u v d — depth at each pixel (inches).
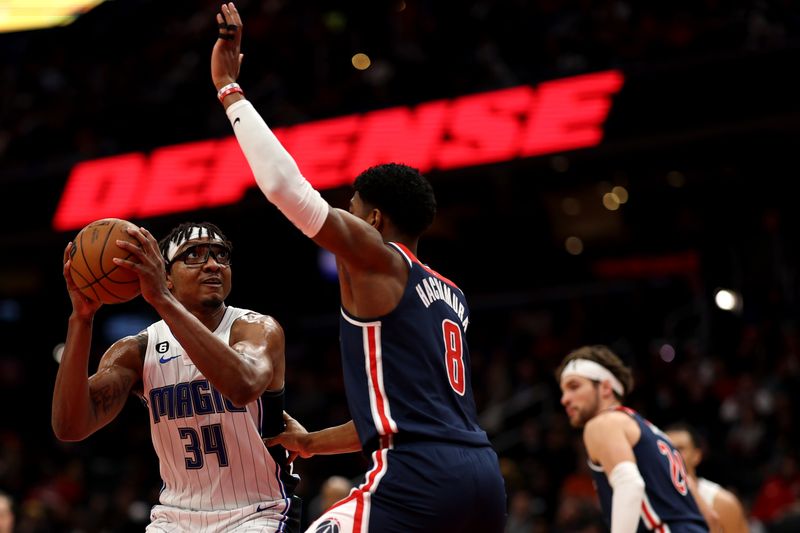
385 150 401.7
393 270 109.2
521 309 605.6
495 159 383.9
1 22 527.2
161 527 122.5
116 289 111.1
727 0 405.1
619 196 526.3
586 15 441.1
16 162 534.0
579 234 571.2
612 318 534.0
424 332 109.9
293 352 602.5
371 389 108.0
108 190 445.7
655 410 407.2
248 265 613.9
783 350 417.7
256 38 513.7
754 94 355.3
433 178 395.9
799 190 485.1
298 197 103.2
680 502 159.2
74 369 115.6
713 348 472.7
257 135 106.0
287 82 496.1
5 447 500.4
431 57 468.1
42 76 573.9
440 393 109.8
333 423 479.8
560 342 509.0
